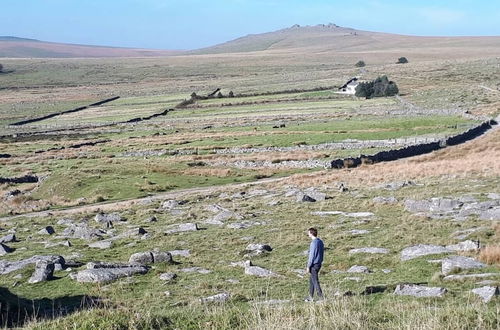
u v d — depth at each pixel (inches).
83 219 1716.3
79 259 1104.2
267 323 530.6
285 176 2541.8
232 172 2655.0
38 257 1053.2
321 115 4813.0
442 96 5807.1
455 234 1058.1
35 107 7288.4
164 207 1841.8
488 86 6382.9
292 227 1300.4
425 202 1384.1
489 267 807.7
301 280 866.1
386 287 742.5
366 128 3811.5
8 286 906.1
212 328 538.0
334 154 2888.8
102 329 536.7
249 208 1624.0
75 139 4480.8
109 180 2524.6
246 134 3917.3
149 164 2925.7
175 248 1171.9
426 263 879.7
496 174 1841.8
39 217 1863.9
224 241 1205.7
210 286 859.4
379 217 1322.6
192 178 2561.5
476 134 3464.6
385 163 2588.6
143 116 5679.1
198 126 4662.9
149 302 778.2
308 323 537.6
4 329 660.1
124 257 1115.3
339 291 731.4
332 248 1068.5
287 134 3769.7
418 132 3496.6
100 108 6875.0
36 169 3102.9
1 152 3878.0
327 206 1530.5
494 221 1128.8
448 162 2326.5
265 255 1066.7
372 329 520.1
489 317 510.6
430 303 634.2
